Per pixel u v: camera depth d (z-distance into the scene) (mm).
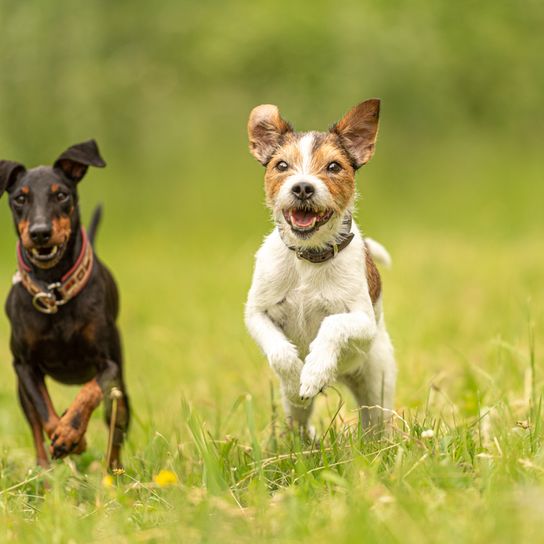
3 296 19484
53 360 8711
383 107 34000
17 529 6359
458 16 34594
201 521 5906
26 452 9273
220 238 28578
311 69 33219
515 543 5148
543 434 7086
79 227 8680
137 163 33844
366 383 8547
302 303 8008
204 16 34406
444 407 9156
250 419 7262
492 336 12156
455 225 28578
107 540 5863
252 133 8422
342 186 7922
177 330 15531
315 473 7012
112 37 32594
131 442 9172
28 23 28266
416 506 5645
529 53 35156
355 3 34312
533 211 29906
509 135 35938
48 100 29125
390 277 18234
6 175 8508
